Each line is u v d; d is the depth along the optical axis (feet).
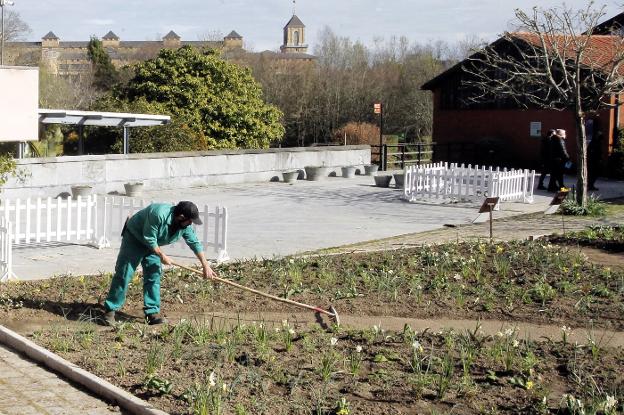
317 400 19.90
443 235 52.16
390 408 19.86
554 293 32.45
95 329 27.14
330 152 97.71
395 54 260.62
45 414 19.74
